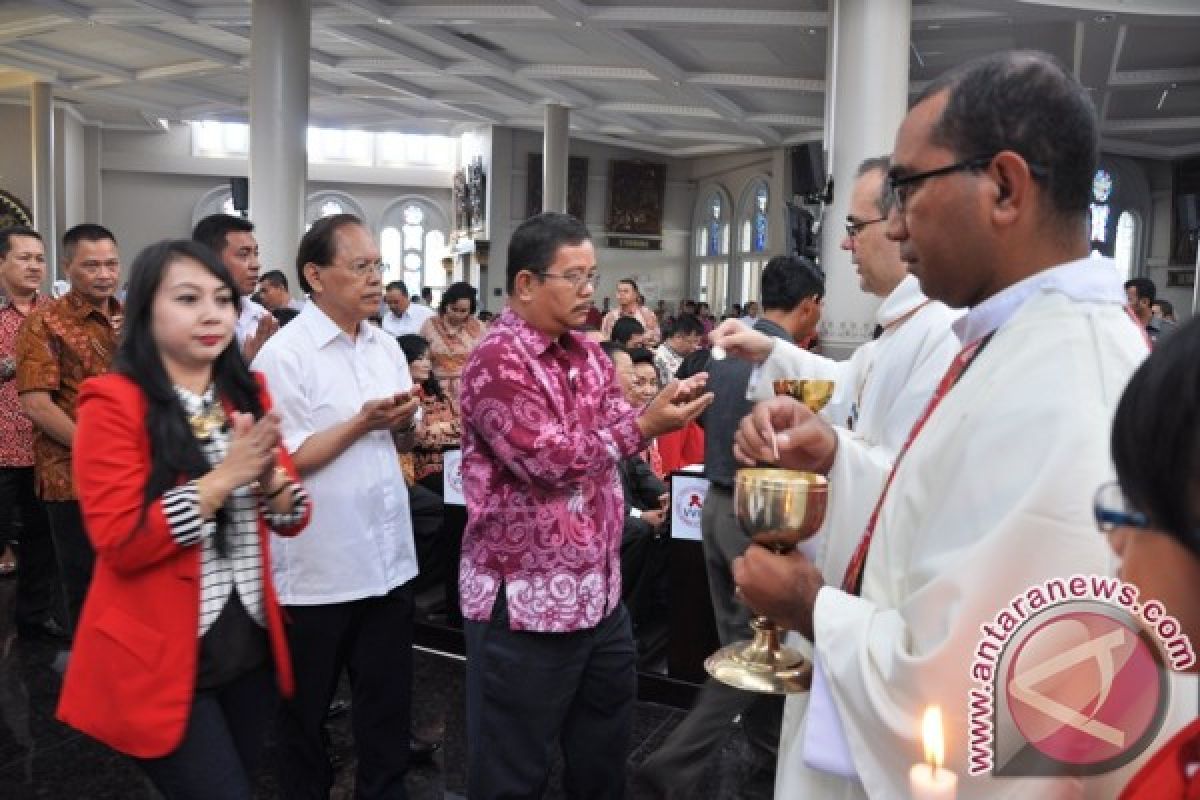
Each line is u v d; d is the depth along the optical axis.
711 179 23.72
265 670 1.89
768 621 1.17
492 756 2.00
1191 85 13.78
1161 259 19.75
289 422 2.25
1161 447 0.51
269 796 2.71
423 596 4.29
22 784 2.72
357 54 15.46
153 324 1.74
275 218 11.07
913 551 0.93
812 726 0.97
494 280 21.58
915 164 0.97
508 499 1.98
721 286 23.27
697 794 2.77
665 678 3.44
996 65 0.93
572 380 2.05
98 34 14.72
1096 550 0.78
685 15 11.47
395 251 26.12
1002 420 0.86
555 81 16.59
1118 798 0.66
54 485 3.44
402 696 2.40
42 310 3.38
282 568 2.24
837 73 8.95
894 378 1.60
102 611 1.69
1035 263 0.94
